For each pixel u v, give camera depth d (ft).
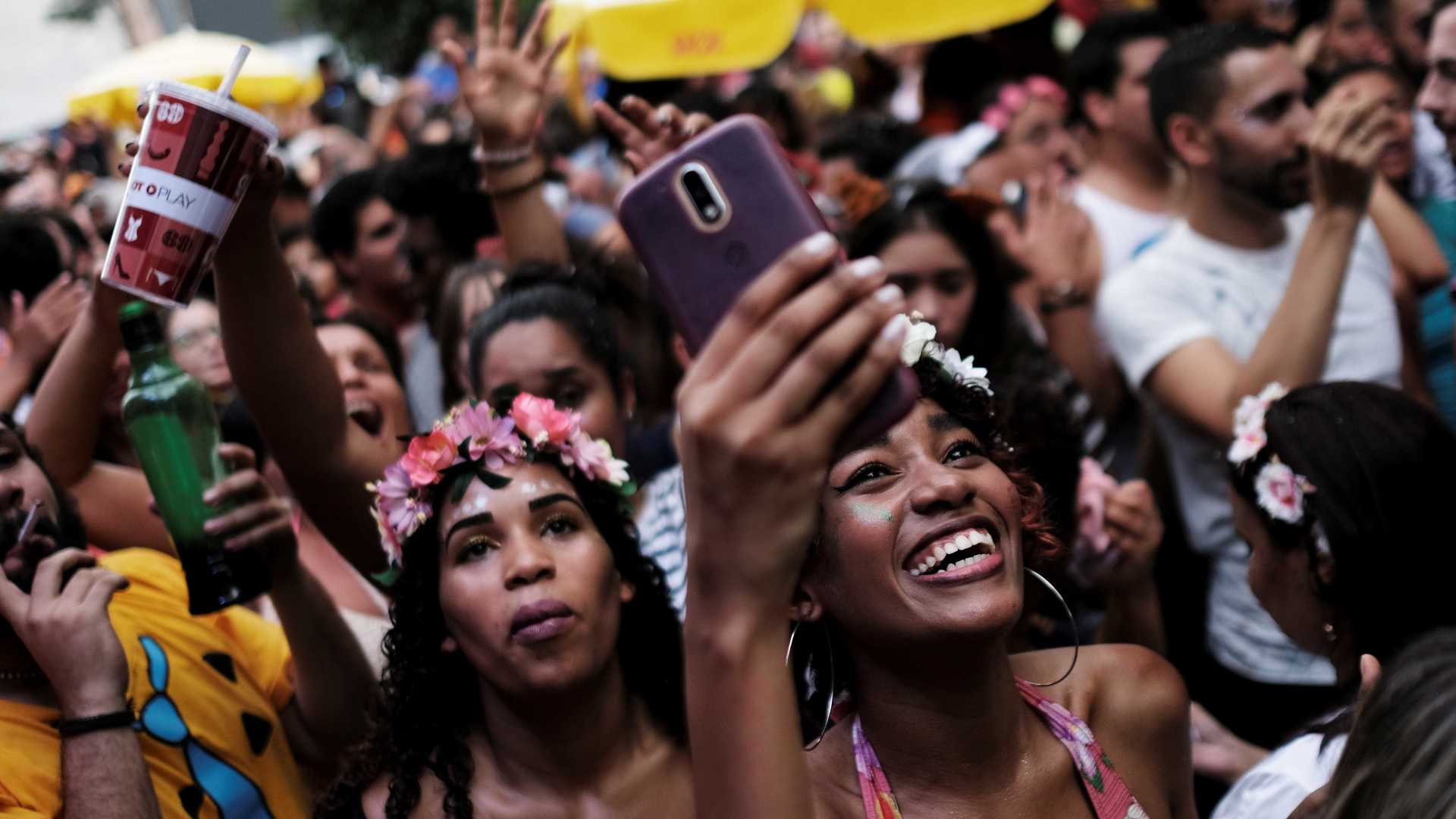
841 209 13.12
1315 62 16.76
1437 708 3.99
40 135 49.83
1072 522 8.73
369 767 6.54
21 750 6.59
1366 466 6.37
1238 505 7.27
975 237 10.77
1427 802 3.89
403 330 16.42
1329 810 4.23
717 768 3.31
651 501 9.25
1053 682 6.08
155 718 7.17
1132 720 6.17
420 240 14.55
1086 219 13.06
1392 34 14.33
